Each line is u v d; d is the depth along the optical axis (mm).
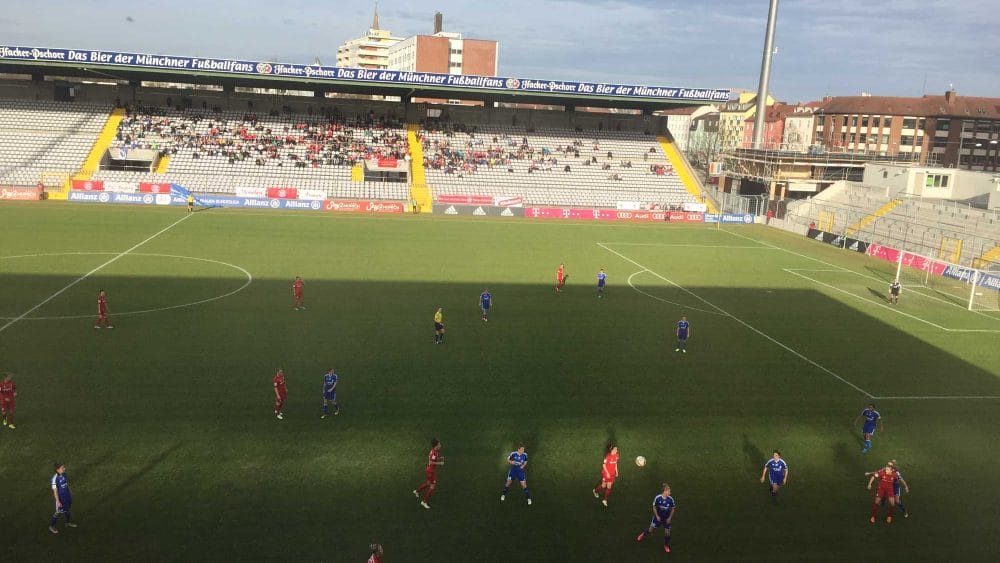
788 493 21359
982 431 26406
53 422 23531
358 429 24094
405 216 78312
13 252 49000
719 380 30656
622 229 77625
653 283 50062
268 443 22734
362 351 32156
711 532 19047
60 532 17562
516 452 19984
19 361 28891
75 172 78500
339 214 76625
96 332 33062
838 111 168625
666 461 23000
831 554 18297
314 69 82625
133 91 92500
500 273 50906
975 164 159375
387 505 19469
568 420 25750
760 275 54938
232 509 18875
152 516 18391
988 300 49031
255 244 56500
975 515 20484
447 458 22344
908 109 162375
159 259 49125
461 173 91188
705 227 82812
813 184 95250
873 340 37875
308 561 16812
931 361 34531
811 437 25328
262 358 30594
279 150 88438
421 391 27750
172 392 26453
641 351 34188
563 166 96250
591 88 90375
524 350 33469
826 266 60062
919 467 23344
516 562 17281
